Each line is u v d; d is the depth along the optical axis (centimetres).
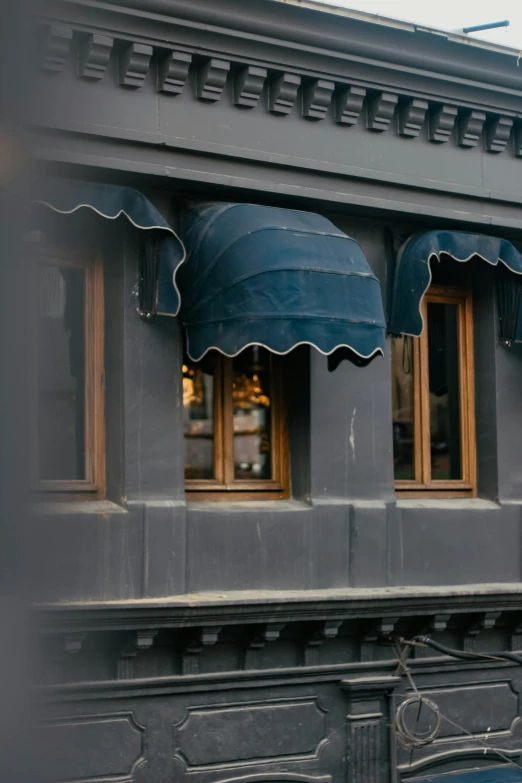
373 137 1284
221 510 1173
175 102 1157
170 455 1151
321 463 1238
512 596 1297
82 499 1136
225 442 1223
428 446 1354
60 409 1135
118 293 1140
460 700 1308
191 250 1150
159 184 1155
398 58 1260
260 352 1256
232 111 1191
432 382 1370
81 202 1060
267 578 1191
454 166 1341
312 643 1190
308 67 1213
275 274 1097
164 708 1117
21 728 1041
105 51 1096
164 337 1155
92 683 1071
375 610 1205
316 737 1201
